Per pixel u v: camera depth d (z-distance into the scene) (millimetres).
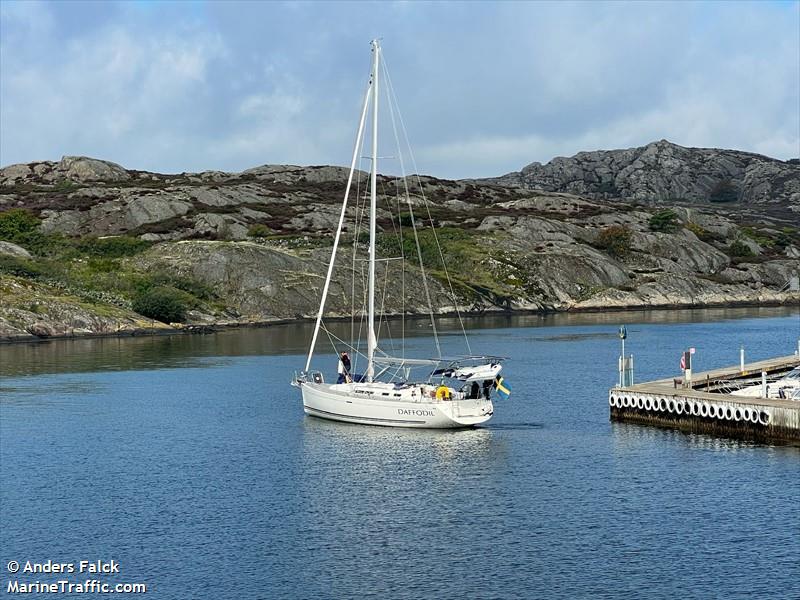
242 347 114938
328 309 164625
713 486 42938
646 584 31766
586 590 31344
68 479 46594
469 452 50688
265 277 163875
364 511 40344
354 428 57719
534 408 64875
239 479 46000
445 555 34781
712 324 149500
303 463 48906
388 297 171125
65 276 149000
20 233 179875
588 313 184750
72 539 37562
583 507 40250
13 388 78312
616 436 54344
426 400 56344
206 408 67062
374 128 59969
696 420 55406
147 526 38938
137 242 180125
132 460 50469
